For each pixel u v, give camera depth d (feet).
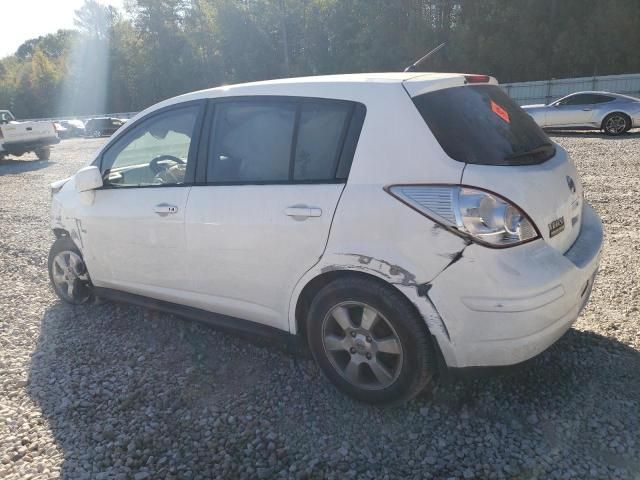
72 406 10.48
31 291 16.78
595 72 110.32
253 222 10.38
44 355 12.56
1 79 253.65
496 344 8.46
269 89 10.98
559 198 9.40
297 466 8.58
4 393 11.03
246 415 9.93
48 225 25.96
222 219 10.83
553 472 8.10
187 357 12.11
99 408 10.38
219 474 8.52
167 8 181.78
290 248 9.98
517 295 8.23
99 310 14.88
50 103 224.53
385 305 9.09
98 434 9.62
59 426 9.91
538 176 9.04
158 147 12.42
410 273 8.74
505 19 116.47
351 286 9.41
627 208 23.00
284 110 10.58
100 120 131.95
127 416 10.09
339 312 9.74
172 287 12.28
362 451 8.83
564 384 10.19
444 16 129.70
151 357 12.21
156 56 185.68
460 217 8.36
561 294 8.59
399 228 8.80
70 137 138.21
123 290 13.64
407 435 9.15
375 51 134.21
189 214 11.37
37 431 9.79
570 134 57.52
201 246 11.29
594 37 107.86
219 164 11.27
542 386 10.19
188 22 180.65
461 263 8.39
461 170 8.54
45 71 222.07
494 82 11.26
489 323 8.39
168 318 14.08
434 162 8.75
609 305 13.37
